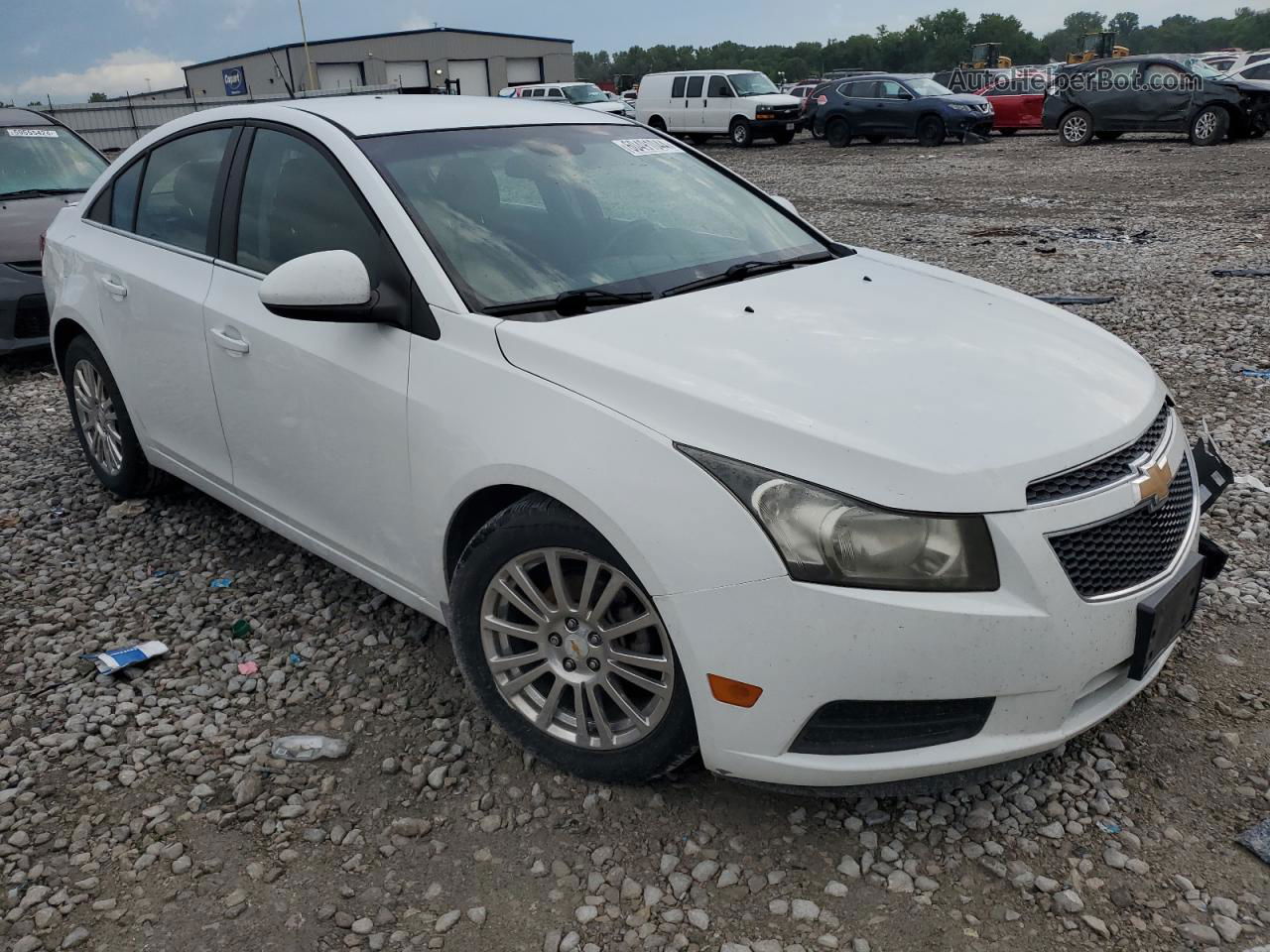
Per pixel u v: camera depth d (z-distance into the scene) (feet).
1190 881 7.64
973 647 7.12
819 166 66.90
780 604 7.20
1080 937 7.19
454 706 10.09
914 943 7.18
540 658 8.77
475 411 8.66
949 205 45.32
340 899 7.75
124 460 14.55
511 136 11.57
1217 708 9.59
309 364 10.19
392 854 8.19
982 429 7.59
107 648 11.40
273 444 11.08
